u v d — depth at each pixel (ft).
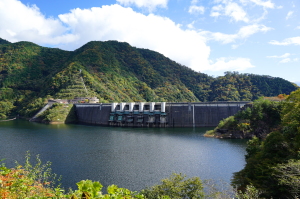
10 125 516.32
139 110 522.47
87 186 47.88
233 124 347.77
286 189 108.27
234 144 291.58
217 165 207.10
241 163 211.20
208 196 126.21
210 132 367.25
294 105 180.45
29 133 401.70
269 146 151.43
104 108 574.56
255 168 146.72
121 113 539.29
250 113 343.05
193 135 367.86
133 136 369.50
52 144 306.14
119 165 212.64
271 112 336.08
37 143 312.91
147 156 242.99
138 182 171.94
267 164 131.13
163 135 374.63
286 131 176.35
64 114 595.88
